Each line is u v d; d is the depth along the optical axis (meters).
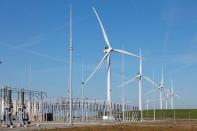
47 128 65.75
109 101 113.69
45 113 117.69
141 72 130.12
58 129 60.62
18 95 93.50
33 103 113.75
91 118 129.62
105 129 59.19
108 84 112.81
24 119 86.88
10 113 81.50
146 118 156.50
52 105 120.12
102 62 112.44
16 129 66.06
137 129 59.97
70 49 73.81
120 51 112.06
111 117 116.38
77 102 122.69
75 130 57.69
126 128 61.75
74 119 121.81
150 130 58.69
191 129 61.00
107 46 111.19
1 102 87.56
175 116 163.75
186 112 167.62
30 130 61.03
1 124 82.50
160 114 162.75
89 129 59.34
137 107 163.25
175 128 63.47
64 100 119.81
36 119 113.62
